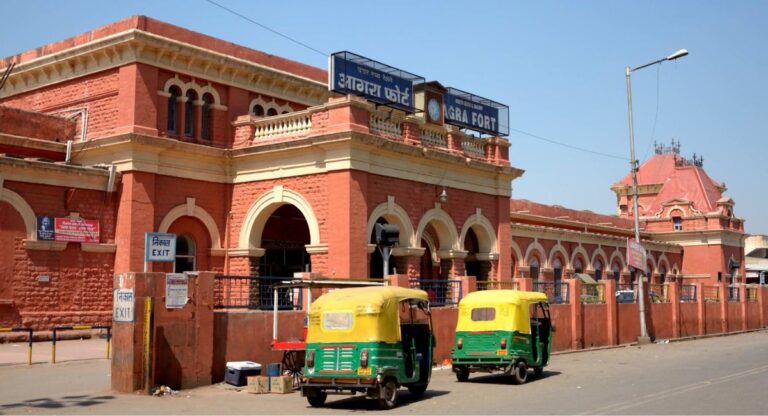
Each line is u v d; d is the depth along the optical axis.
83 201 24.00
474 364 18.14
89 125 26.39
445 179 28.16
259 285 22.20
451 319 22.92
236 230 26.83
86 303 23.81
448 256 28.11
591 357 25.30
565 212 49.06
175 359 15.63
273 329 17.83
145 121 25.02
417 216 26.70
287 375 16.08
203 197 26.56
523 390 16.50
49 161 24.94
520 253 41.28
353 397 15.55
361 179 24.25
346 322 14.12
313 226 24.66
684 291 37.84
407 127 26.70
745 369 20.78
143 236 24.55
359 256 23.88
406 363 14.84
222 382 16.66
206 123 27.38
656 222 59.34
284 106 30.36
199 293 16.23
